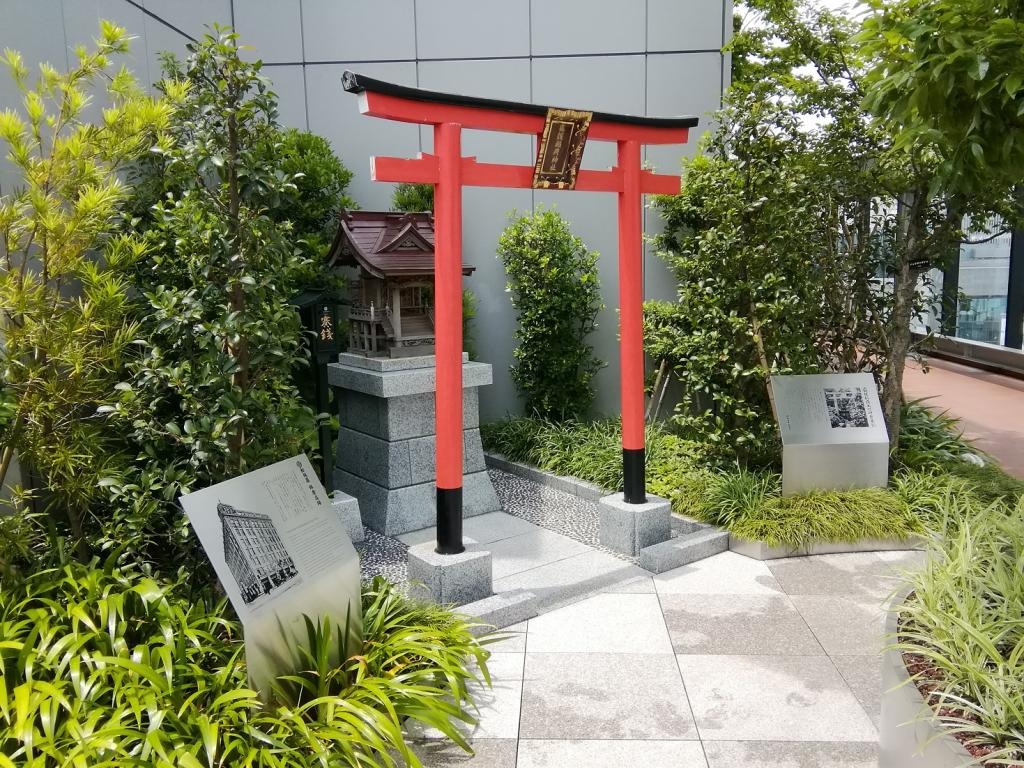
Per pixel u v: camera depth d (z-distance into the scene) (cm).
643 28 755
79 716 252
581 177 475
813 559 510
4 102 391
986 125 269
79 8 467
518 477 718
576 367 762
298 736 273
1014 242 1215
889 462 627
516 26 759
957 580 311
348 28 750
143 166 500
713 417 631
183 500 275
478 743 315
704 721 328
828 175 618
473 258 784
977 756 225
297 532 315
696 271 621
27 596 308
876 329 662
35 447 324
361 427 617
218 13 699
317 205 683
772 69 776
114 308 330
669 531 535
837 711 334
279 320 363
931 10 269
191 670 284
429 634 340
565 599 455
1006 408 1005
